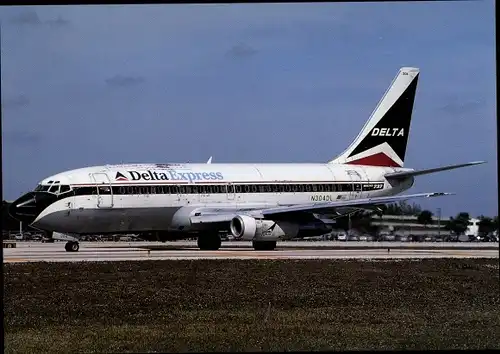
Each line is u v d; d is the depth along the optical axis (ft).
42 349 77.61
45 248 240.73
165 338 82.28
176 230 206.69
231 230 197.98
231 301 109.40
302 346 77.66
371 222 273.95
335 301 110.22
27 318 96.22
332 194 226.58
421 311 102.68
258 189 215.31
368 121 240.12
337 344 78.95
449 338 82.74
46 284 120.98
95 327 90.53
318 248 238.68
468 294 119.24
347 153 237.25
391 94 242.58
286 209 199.82
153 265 142.31
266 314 95.81
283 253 191.31
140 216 198.90
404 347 77.51
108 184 193.88
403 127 244.01
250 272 134.92
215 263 146.30
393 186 237.25
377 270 141.59
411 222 322.14
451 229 333.42
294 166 225.35
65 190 189.67
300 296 113.70
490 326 91.09
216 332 86.07
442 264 153.17
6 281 122.31
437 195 203.92
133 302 107.86
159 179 200.75
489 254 197.98
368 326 90.43
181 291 116.47
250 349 76.02
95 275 129.70
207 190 207.21
